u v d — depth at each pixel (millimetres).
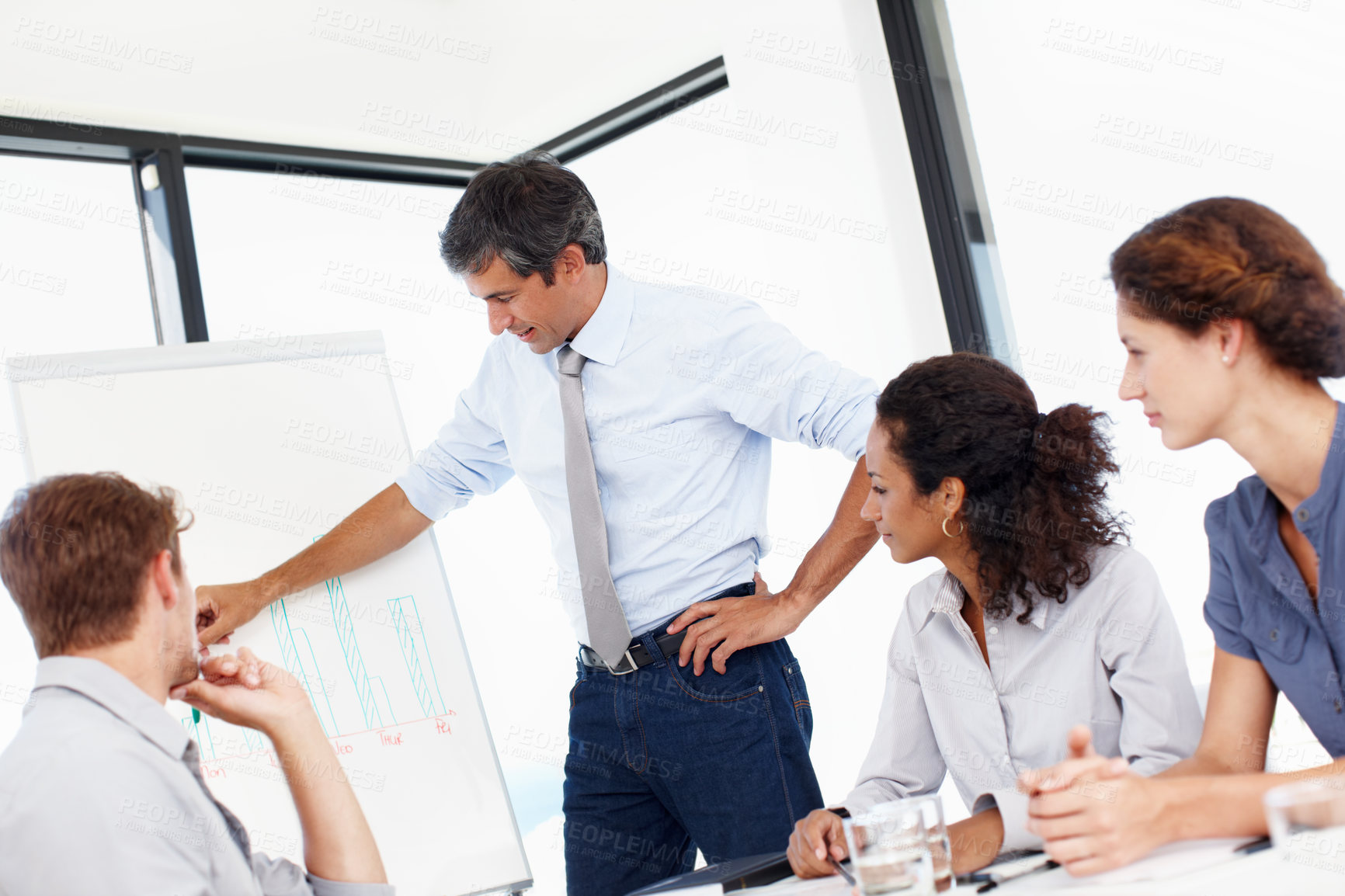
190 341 2627
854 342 2635
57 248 2561
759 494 1727
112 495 1036
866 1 2596
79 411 1709
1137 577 1200
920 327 2570
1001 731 1267
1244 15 2029
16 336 2459
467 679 1767
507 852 1668
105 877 912
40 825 911
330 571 1718
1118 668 1193
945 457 1189
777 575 2836
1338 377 911
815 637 2750
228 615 1601
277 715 1239
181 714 1542
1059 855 837
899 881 839
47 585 999
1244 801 841
